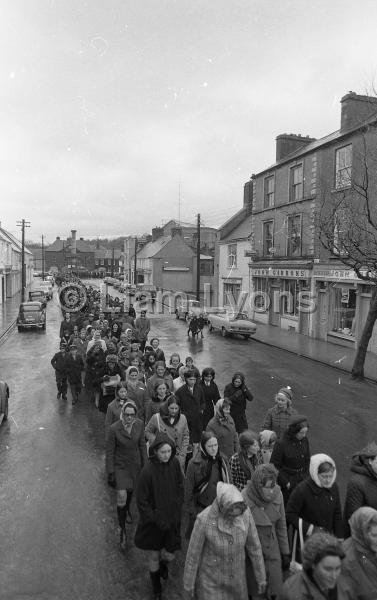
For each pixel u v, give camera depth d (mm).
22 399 13297
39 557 5859
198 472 5387
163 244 64688
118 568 5664
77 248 144375
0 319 34062
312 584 3266
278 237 30688
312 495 4742
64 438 10172
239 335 28141
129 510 7055
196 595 4098
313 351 22375
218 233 42281
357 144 22297
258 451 5844
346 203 19406
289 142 31734
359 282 22422
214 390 8773
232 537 4012
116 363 10594
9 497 7441
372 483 4848
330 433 10898
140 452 6426
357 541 3734
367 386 15922
